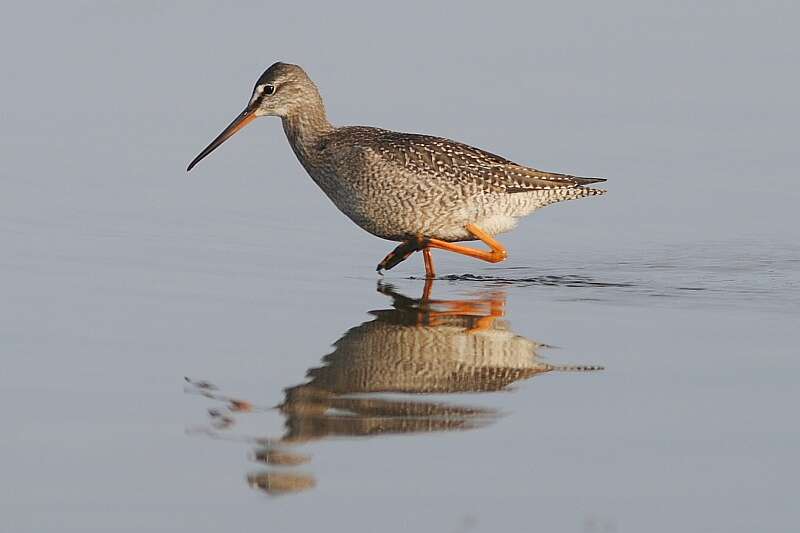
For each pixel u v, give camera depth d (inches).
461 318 719.1
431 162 799.1
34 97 1161.4
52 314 697.6
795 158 1059.3
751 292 778.8
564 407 577.9
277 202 966.4
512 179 817.5
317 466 515.8
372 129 839.1
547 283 808.3
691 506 478.6
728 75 1232.2
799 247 886.4
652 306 746.8
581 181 839.1
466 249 828.6
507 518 470.6
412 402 586.6
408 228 816.9
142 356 636.1
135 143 1071.0
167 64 1229.7
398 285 797.9
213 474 507.5
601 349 660.1
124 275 782.5
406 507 479.5
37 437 536.4
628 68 1244.5
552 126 1106.1
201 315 709.3
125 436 540.7
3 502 479.8
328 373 619.8
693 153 1068.5
